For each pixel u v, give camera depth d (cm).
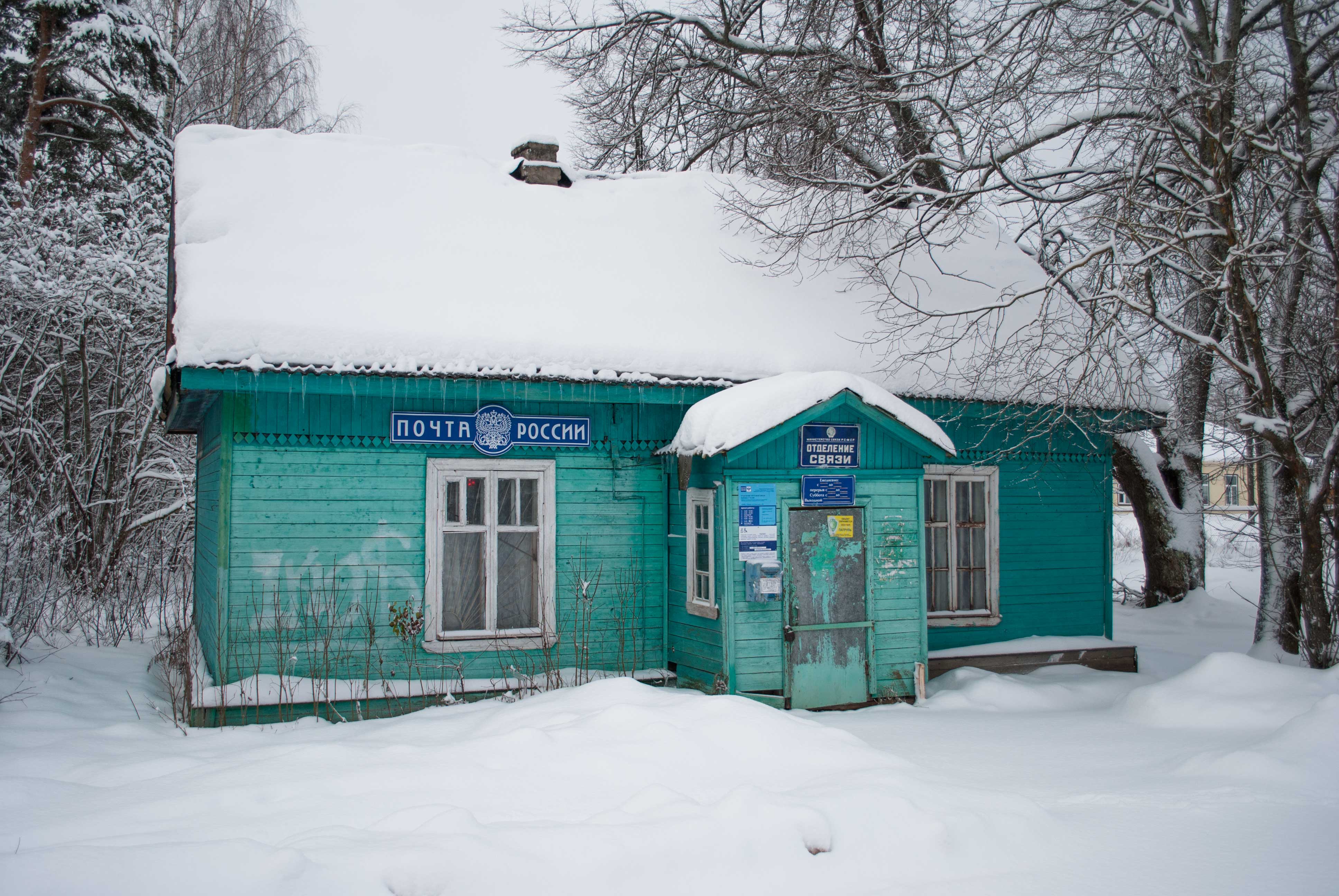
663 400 852
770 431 772
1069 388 911
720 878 391
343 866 371
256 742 636
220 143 968
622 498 875
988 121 927
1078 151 990
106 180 1686
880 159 1243
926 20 1052
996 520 1014
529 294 885
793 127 1200
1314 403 898
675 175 1200
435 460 815
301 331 746
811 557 813
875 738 662
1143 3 877
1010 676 919
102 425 1436
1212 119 858
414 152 1055
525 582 849
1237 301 852
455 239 932
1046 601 1039
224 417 759
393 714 757
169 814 451
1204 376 1119
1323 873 396
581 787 502
